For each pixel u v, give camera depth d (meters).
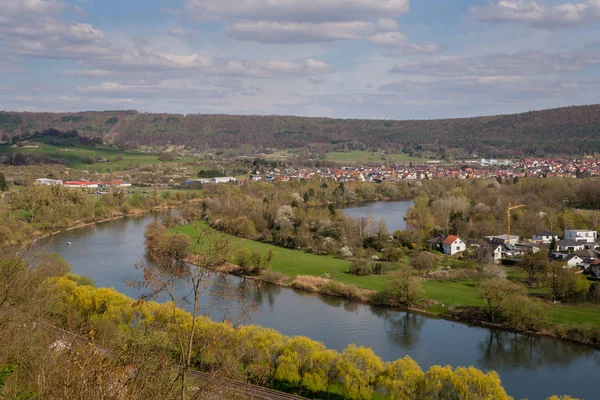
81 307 75.12
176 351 44.97
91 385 27.78
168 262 35.72
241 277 120.19
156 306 69.81
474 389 57.12
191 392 37.69
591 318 89.44
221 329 40.84
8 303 53.03
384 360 74.38
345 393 62.28
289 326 88.62
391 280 104.44
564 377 70.12
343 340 82.56
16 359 41.66
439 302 100.44
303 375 63.03
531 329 87.81
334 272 124.50
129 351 35.38
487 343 82.44
